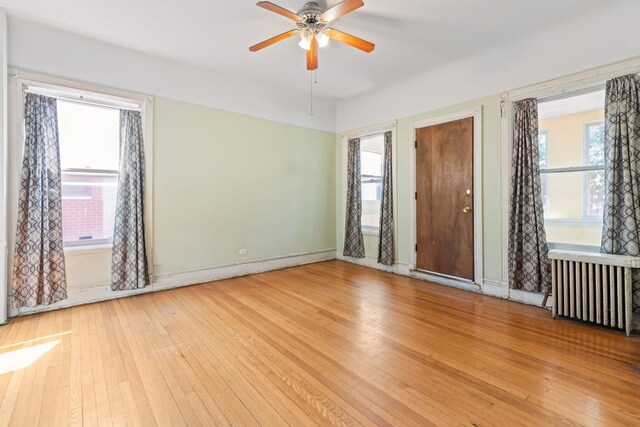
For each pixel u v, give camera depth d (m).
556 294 2.89
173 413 1.63
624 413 1.60
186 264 4.00
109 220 3.54
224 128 4.29
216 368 2.06
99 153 3.46
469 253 3.80
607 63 2.73
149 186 3.67
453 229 3.96
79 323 2.81
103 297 3.42
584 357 2.17
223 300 3.44
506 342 2.41
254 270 4.66
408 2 2.65
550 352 2.25
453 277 3.97
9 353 2.27
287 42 3.35
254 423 1.55
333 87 4.77
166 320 2.88
